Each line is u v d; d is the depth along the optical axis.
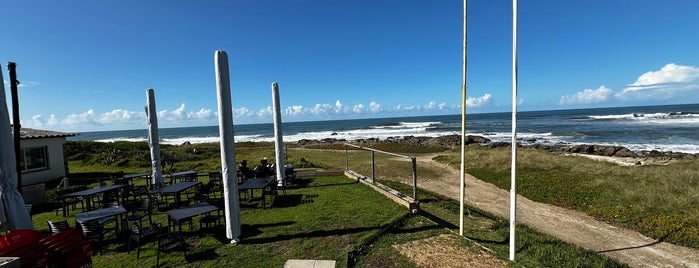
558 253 5.59
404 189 11.05
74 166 18.25
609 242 6.88
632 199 9.83
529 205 9.88
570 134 44.44
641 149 29.61
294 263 5.18
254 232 6.63
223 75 5.69
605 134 42.66
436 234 6.46
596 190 11.13
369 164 17.50
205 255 5.57
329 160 19.50
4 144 5.12
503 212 9.01
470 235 6.51
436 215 7.95
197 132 104.69
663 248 6.52
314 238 6.23
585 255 5.67
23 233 4.23
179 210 6.38
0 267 3.55
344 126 99.81
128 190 9.69
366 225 6.89
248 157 19.50
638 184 11.38
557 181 12.71
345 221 7.18
